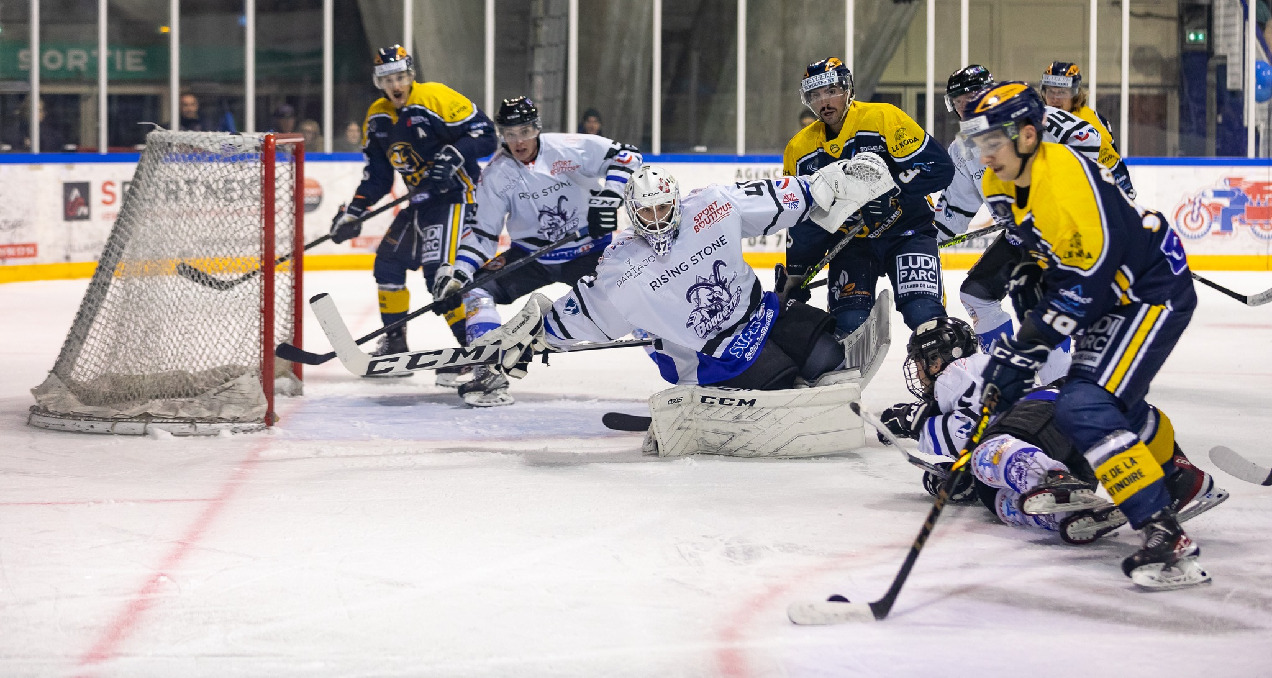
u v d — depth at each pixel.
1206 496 5.49
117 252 8.70
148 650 4.41
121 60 20.48
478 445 8.00
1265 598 4.91
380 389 10.34
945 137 22.64
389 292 10.80
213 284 8.67
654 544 5.69
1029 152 4.93
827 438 7.49
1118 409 5.06
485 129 10.25
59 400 8.56
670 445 7.56
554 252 9.73
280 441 8.09
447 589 5.05
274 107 21.34
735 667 4.26
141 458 7.53
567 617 4.73
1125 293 5.00
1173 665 4.25
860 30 22.36
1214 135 22.42
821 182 7.32
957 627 4.62
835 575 5.23
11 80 19.77
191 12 20.75
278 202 10.02
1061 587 5.06
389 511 6.28
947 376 6.21
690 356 7.62
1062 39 22.39
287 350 7.25
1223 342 13.01
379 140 10.45
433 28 21.75
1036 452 5.53
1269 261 20.89
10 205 18.05
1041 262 5.19
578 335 7.26
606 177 9.37
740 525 6.00
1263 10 22.02
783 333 7.66
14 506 6.35
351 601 4.91
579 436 8.32
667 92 22.34
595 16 22.03
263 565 5.37
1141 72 22.34
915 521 6.07
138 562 5.41
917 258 8.33
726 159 21.31
